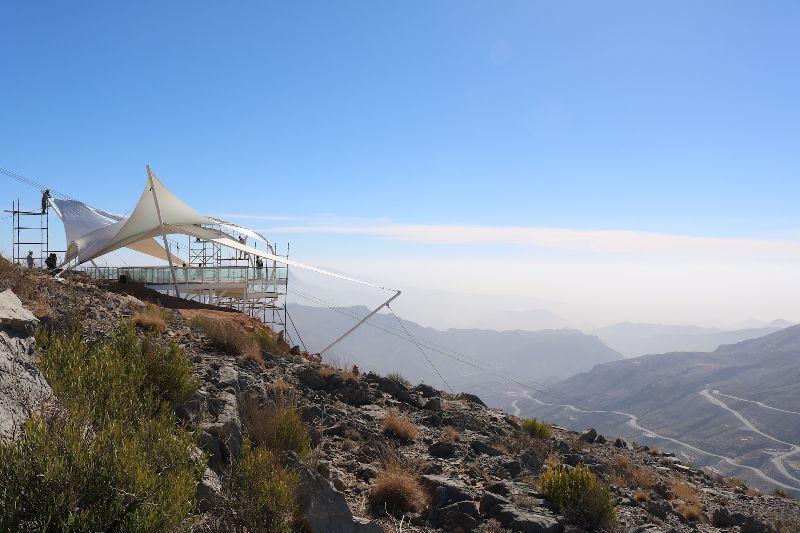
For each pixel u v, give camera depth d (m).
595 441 22.72
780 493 19.92
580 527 10.29
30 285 14.74
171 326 18.17
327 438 12.41
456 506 9.68
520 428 19.48
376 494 9.64
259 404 11.22
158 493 5.60
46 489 4.99
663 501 13.85
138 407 7.45
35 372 7.27
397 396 18.36
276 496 6.96
